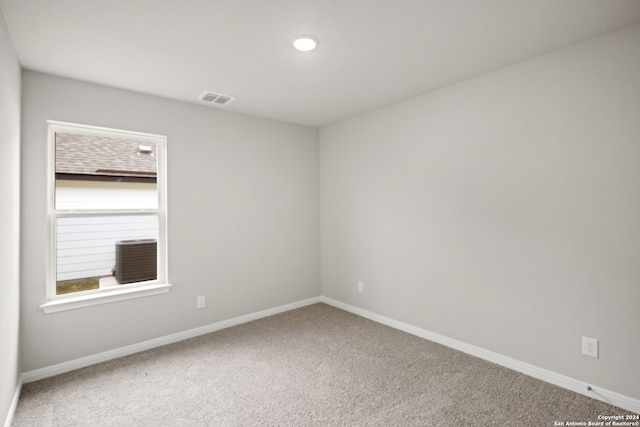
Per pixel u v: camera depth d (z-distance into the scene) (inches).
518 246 99.8
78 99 106.6
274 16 73.9
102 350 110.1
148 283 122.7
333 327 138.6
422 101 124.6
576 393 88.2
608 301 83.6
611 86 82.4
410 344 121.2
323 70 102.6
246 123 146.6
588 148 86.1
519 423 76.4
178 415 80.7
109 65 96.7
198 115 132.5
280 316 152.8
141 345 117.8
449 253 117.6
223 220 139.3
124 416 80.4
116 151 117.9
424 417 79.0
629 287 80.6
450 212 117.0
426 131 123.7
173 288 125.8
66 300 104.0
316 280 173.2
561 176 90.8
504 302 103.3
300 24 77.2
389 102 133.1
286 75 105.8
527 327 98.3
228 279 140.8
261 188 151.3
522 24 77.9
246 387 93.1
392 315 138.8
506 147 101.8
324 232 171.5
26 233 97.2
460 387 91.9
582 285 87.7
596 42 84.4
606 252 83.7
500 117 103.0
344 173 158.7
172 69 100.2
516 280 100.5
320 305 168.9
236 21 75.7
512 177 100.7
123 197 118.9
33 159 98.7
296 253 164.4
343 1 68.7
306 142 168.1
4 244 72.4
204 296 133.9
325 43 86.2
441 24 77.7
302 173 166.4
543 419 77.7
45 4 68.1
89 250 113.3
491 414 79.9
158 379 97.8
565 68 89.7
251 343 123.3
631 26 79.2
